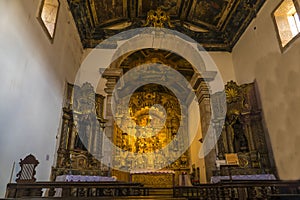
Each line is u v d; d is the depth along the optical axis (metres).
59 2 9.12
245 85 10.73
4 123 5.42
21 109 6.20
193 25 14.09
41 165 7.44
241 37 12.16
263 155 9.33
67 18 10.19
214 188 5.92
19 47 6.05
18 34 6.00
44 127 7.70
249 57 11.24
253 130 9.92
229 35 13.17
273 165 9.09
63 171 8.55
